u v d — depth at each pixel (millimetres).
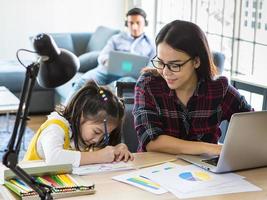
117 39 5516
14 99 4535
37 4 6309
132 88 3125
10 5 6199
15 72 5375
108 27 6105
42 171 1728
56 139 1900
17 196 1574
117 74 5008
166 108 2205
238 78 3797
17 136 1293
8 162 1274
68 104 2014
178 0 5574
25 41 6355
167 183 1755
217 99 2244
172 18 5738
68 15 6480
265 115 1837
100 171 1837
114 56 5023
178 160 2025
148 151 2135
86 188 1634
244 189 1756
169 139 2102
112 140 2092
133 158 2008
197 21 5219
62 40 6020
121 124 2088
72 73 1595
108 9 6637
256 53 4398
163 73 2098
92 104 1954
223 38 4816
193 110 2225
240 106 2289
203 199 1650
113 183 1741
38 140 1958
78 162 1866
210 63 2188
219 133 2309
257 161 1950
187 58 2068
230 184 1789
